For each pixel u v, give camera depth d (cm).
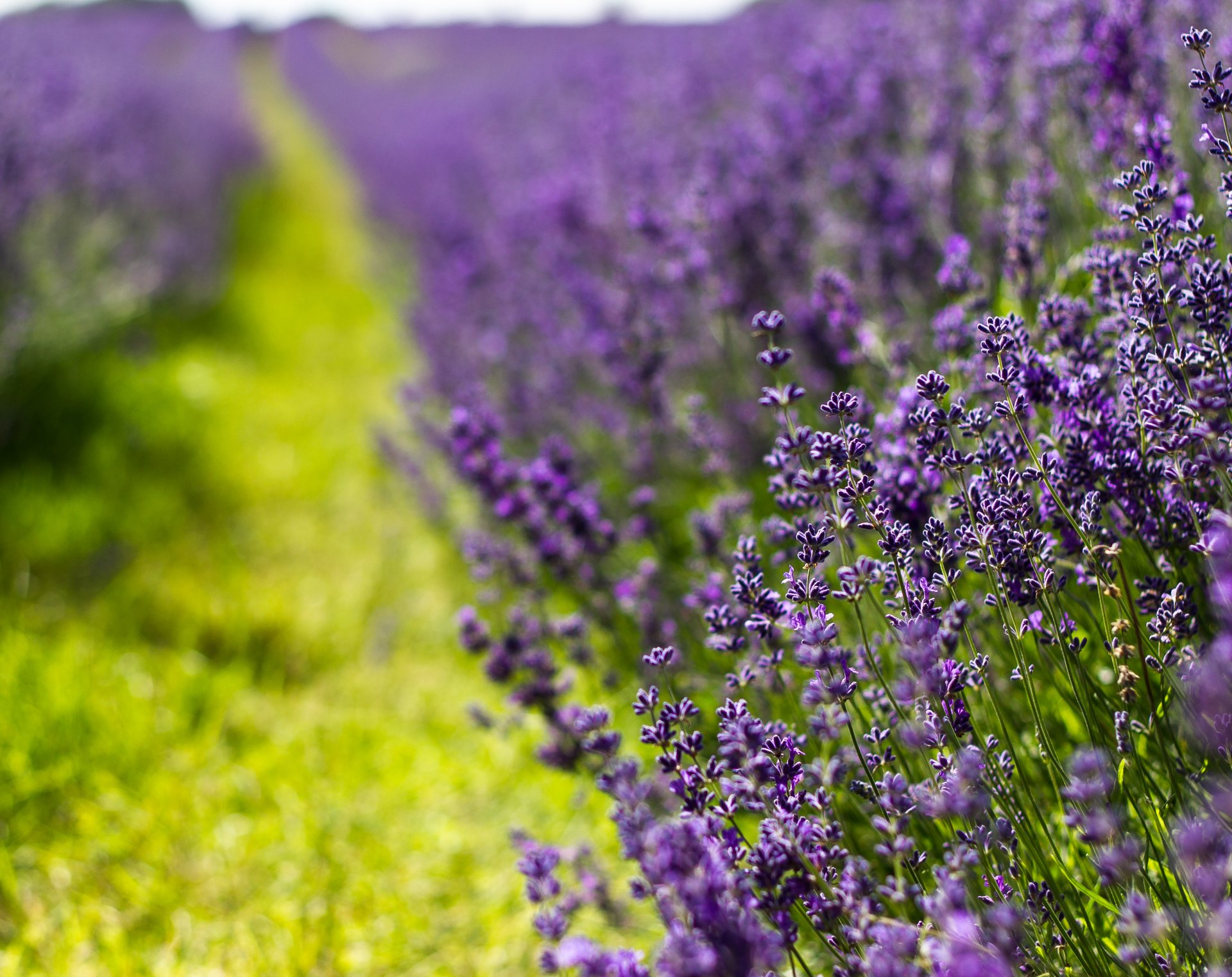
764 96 373
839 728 130
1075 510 141
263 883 235
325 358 692
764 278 315
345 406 580
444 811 260
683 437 300
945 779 121
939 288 265
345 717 302
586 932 207
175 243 714
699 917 100
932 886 149
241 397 553
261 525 426
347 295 898
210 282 742
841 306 227
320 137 1988
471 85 1455
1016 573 130
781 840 121
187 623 338
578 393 372
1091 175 222
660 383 302
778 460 162
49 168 519
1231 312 135
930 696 125
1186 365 134
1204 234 194
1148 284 136
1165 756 129
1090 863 145
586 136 496
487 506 263
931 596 135
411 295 634
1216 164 194
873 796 130
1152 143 169
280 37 3547
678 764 128
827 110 344
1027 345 153
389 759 281
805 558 137
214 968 210
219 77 1845
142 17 2556
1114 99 203
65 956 209
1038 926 126
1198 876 96
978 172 271
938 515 165
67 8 1814
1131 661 140
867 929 117
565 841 239
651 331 289
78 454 423
